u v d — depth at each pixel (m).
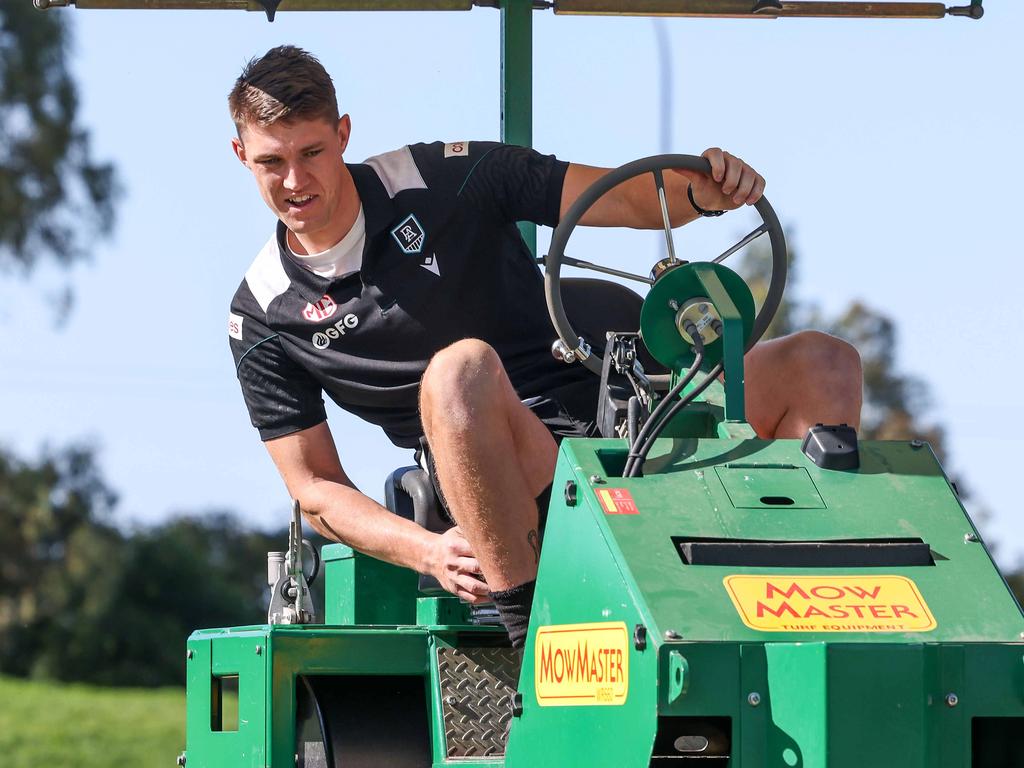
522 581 5.42
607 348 5.74
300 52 6.75
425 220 6.84
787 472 5.00
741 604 4.50
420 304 6.80
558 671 4.88
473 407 5.39
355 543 6.50
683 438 5.23
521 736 5.06
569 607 4.86
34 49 43.31
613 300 7.16
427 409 5.52
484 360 5.47
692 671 4.36
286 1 7.45
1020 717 4.60
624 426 5.52
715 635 4.40
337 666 6.12
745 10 7.80
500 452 5.41
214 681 6.59
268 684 6.06
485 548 5.45
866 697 4.31
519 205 6.86
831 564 4.70
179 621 47.03
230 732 6.37
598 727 4.63
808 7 7.88
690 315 5.58
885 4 7.84
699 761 4.64
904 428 43.88
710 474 4.96
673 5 7.80
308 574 6.83
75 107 44.34
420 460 6.89
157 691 45.62
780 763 4.35
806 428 6.24
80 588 45.78
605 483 4.88
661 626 4.40
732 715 4.37
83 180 44.88
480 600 5.75
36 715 40.28
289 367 7.10
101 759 37.50
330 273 6.87
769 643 4.40
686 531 4.73
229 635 6.42
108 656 45.91
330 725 6.04
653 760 4.64
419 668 6.19
